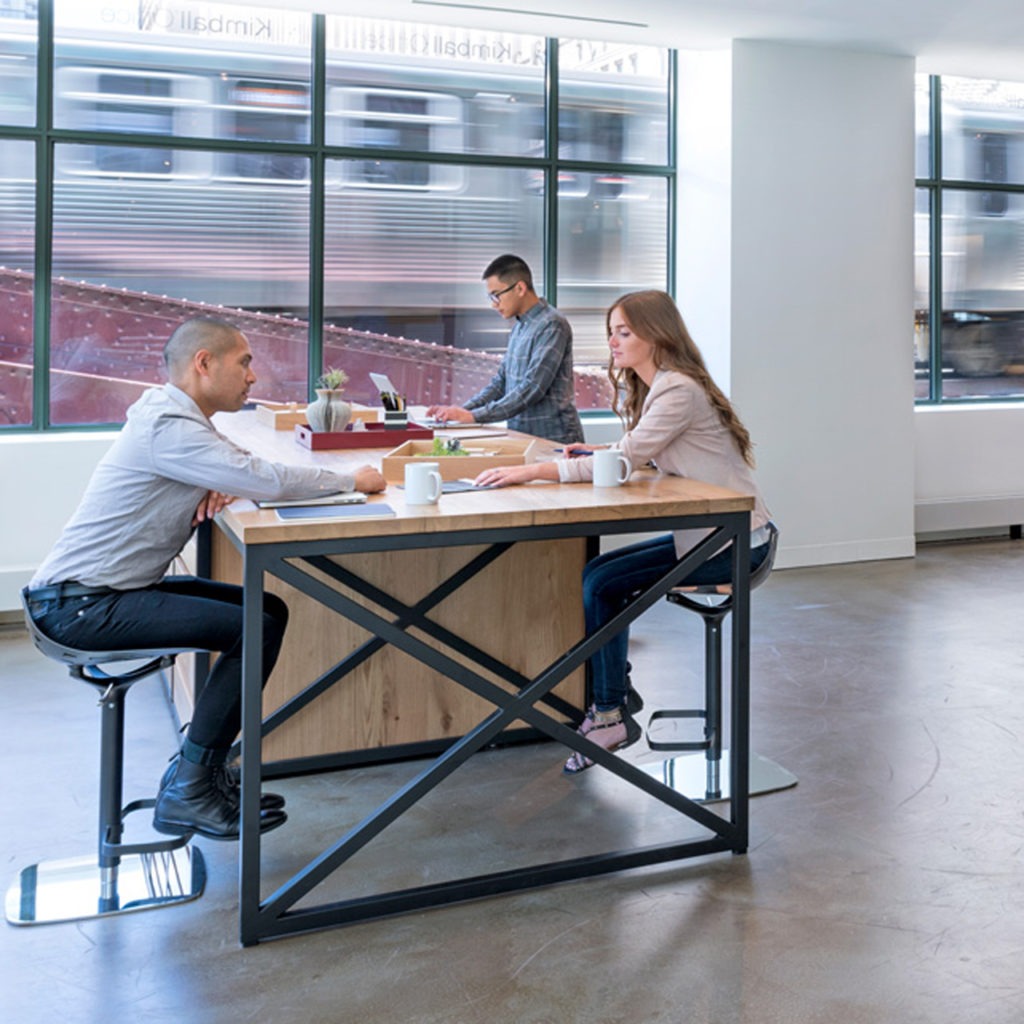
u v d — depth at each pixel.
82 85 5.53
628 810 3.19
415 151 6.15
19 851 2.94
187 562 3.89
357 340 6.15
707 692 3.27
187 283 5.80
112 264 5.66
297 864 2.87
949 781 3.39
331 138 5.99
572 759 3.43
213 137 5.77
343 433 3.84
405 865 2.86
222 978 2.34
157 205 5.71
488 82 6.27
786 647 4.91
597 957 2.40
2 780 3.42
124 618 2.59
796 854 2.90
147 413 2.64
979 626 5.27
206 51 5.72
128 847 2.69
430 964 2.38
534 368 4.68
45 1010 2.22
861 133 6.51
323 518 2.46
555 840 3.00
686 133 6.57
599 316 6.67
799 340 6.46
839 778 3.42
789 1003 2.23
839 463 6.64
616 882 2.75
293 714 3.43
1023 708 4.08
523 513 2.56
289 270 5.98
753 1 5.42
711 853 2.89
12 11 5.37
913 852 2.91
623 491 2.86
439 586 3.49
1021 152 7.59
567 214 6.53
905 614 5.49
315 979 2.33
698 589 3.16
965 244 7.50
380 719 3.54
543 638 3.67
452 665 2.59
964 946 2.44
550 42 6.35
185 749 2.70
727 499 2.77
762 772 3.44
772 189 6.31
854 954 2.41
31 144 5.45
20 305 5.51
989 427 7.46
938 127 7.31
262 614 2.54
